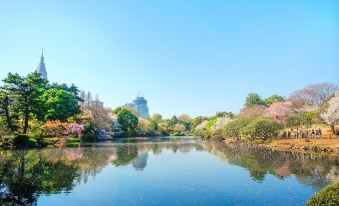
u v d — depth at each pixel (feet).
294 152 148.87
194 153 163.02
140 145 228.84
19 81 185.06
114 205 58.80
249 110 318.45
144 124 502.38
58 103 254.88
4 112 182.09
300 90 309.42
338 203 34.04
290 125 222.07
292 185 74.02
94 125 296.30
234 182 79.36
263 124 216.95
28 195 65.72
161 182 80.23
